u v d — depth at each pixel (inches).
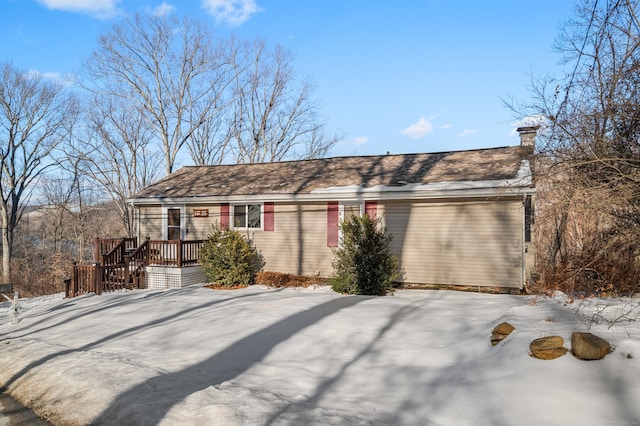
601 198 322.7
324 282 539.8
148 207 671.8
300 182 600.7
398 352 243.4
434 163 577.6
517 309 294.0
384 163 625.3
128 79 1202.0
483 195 457.7
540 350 194.9
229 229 605.6
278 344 272.7
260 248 599.5
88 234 1382.9
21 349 313.9
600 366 176.4
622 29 352.2
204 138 1348.4
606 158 317.1
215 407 180.9
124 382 222.4
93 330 346.3
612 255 414.3
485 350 224.7
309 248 570.9
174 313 384.2
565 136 402.9
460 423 158.1
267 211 595.5
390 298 411.8
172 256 602.5
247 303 402.9
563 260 460.4
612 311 261.6
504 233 466.3
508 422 152.9
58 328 374.0
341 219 549.3
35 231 1578.5
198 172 763.4
